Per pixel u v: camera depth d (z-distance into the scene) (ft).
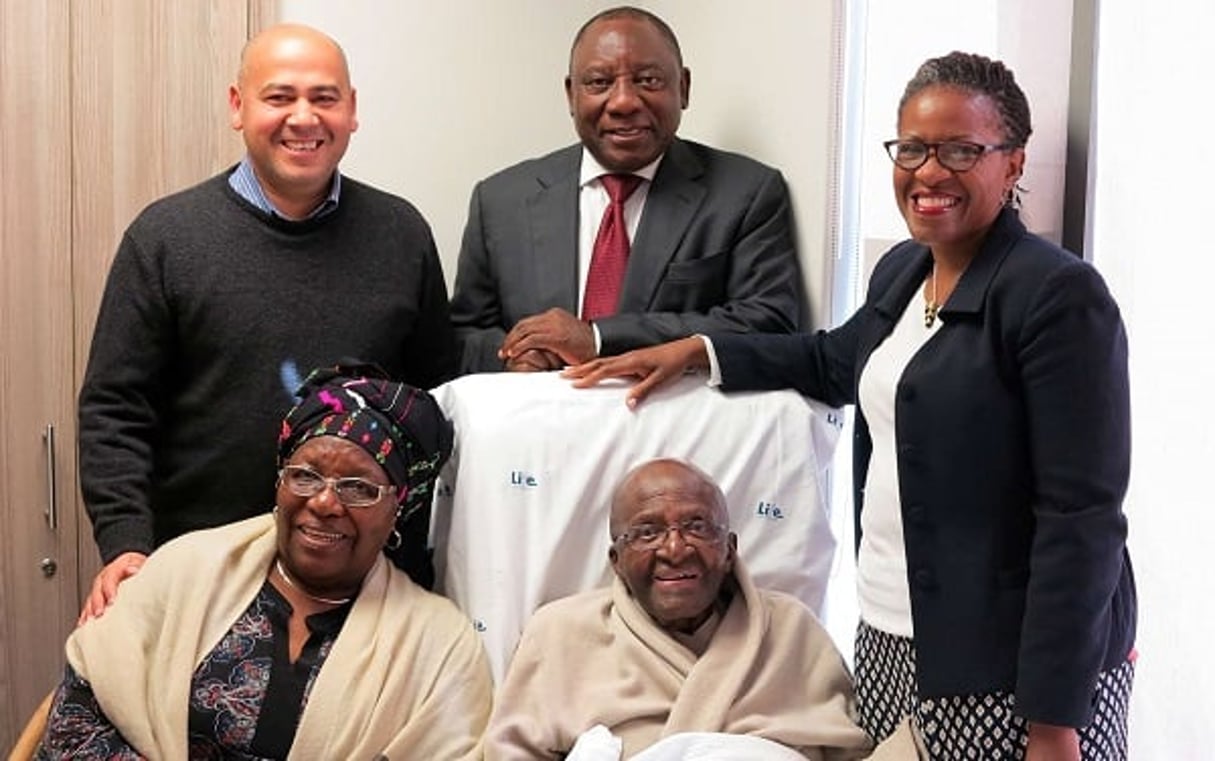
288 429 6.93
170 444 7.89
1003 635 5.79
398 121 10.17
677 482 6.73
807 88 8.30
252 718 6.58
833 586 8.41
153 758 6.50
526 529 7.23
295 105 7.50
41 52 9.25
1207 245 5.83
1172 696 6.07
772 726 6.59
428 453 7.06
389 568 7.09
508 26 10.34
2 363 9.41
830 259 8.10
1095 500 5.46
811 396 7.61
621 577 6.95
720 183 8.38
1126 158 6.23
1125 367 5.57
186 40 9.52
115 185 9.49
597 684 6.73
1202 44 5.84
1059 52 6.61
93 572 9.77
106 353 7.64
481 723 6.82
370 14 10.02
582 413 7.35
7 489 9.52
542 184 8.70
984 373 5.71
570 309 8.41
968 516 5.82
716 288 8.29
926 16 7.38
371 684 6.66
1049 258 5.59
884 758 6.02
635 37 8.09
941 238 5.78
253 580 6.89
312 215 7.80
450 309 8.88
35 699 9.74
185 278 7.61
